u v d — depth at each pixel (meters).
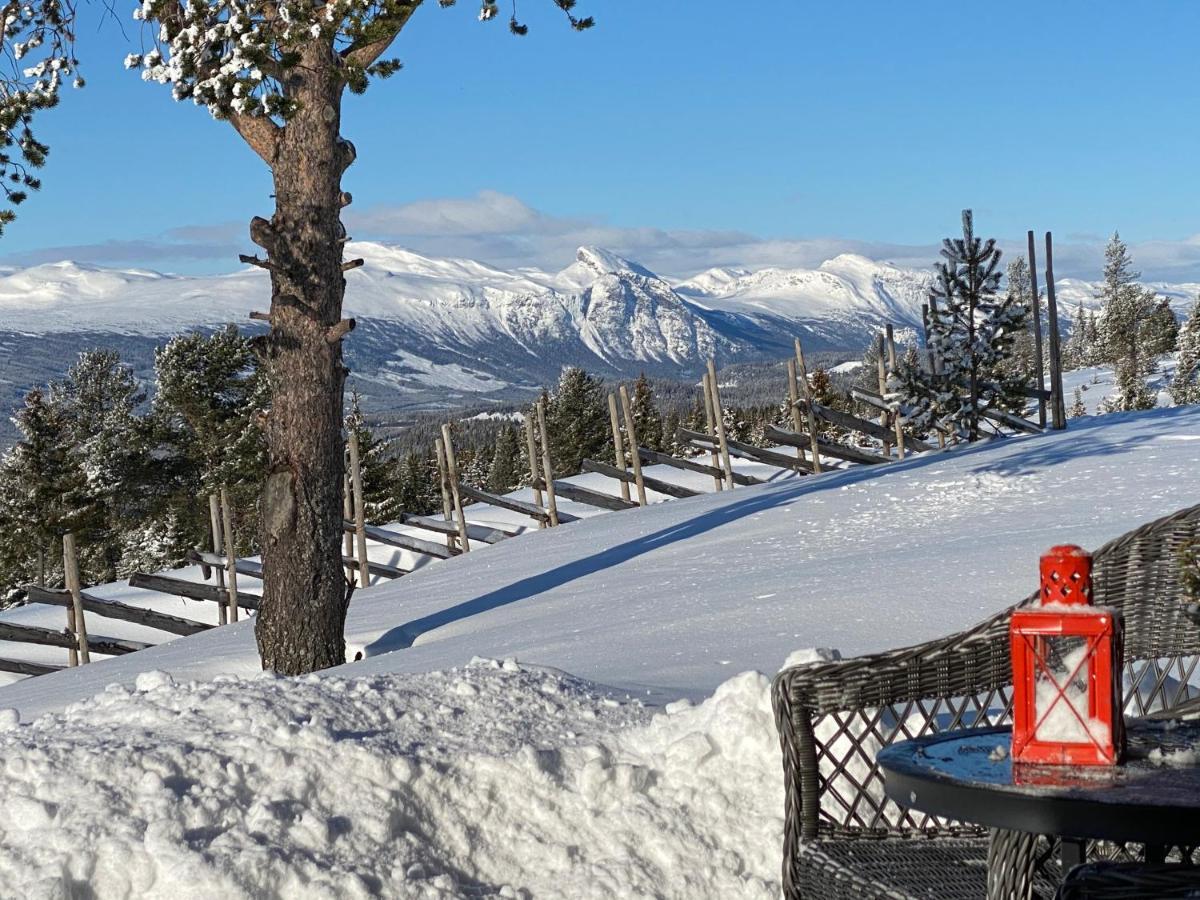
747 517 14.45
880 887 2.87
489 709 4.41
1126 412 22.42
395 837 3.63
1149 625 3.59
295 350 10.16
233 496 48.69
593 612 9.70
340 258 10.29
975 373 21.36
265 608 10.21
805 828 3.22
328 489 10.26
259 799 3.61
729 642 7.00
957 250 21.39
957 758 2.49
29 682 11.46
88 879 3.37
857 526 12.55
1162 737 2.68
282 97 8.70
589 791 3.83
